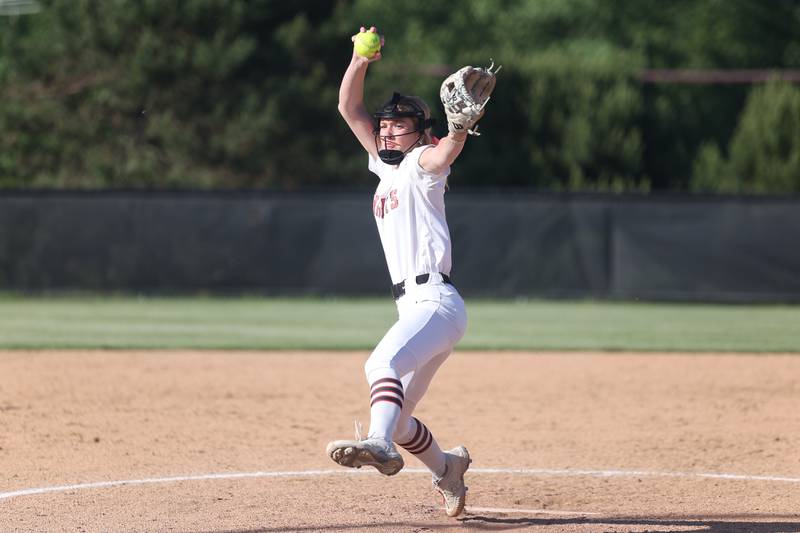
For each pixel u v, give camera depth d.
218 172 88.38
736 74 109.81
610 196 65.69
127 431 26.64
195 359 40.78
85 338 47.22
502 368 39.34
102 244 66.56
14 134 88.00
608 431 27.39
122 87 86.50
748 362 41.25
